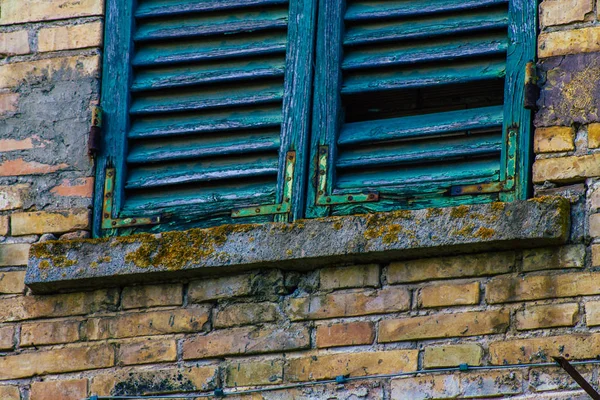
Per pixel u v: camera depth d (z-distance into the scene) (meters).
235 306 8.61
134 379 8.57
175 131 9.05
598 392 7.82
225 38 9.20
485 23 8.77
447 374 8.12
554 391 7.91
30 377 8.75
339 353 8.34
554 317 8.06
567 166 8.34
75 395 8.62
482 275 8.28
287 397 8.31
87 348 8.73
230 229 8.59
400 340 8.27
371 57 8.91
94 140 9.05
